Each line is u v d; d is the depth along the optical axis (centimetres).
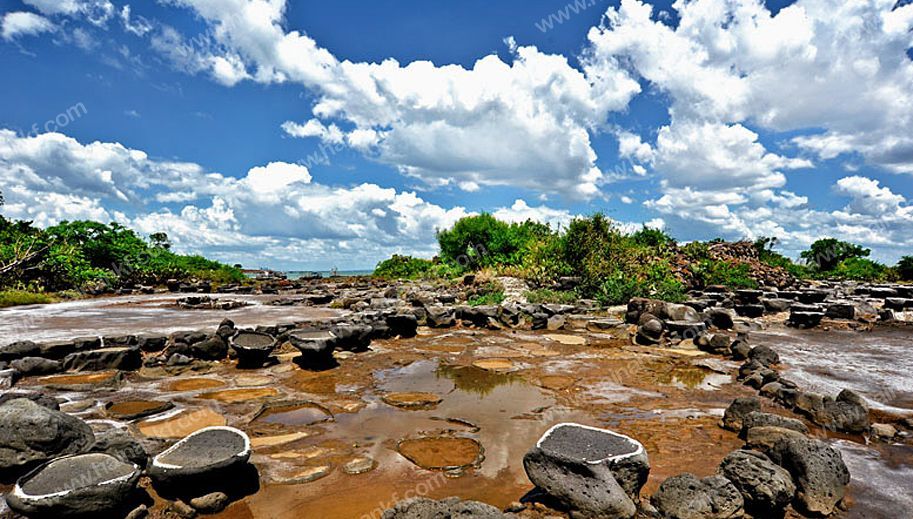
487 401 613
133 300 1848
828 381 711
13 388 623
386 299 1702
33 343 744
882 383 701
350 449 457
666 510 344
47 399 530
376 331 1051
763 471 356
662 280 1641
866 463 434
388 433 501
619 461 352
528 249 2209
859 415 509
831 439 491
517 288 1775
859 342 1031
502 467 424
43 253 2011
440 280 2361
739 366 811
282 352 879
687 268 1931
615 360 855
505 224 2628
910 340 1059
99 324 1164
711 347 925
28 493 318
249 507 353
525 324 1237
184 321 1244
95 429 489
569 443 380
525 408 588
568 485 347
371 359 846
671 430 517
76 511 315
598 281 1658
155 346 845
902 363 830
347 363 812
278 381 694
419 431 507
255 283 2734
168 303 1744
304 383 685
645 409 589
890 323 1307
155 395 614
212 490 356
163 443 458
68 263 2081
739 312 1420
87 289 2102
